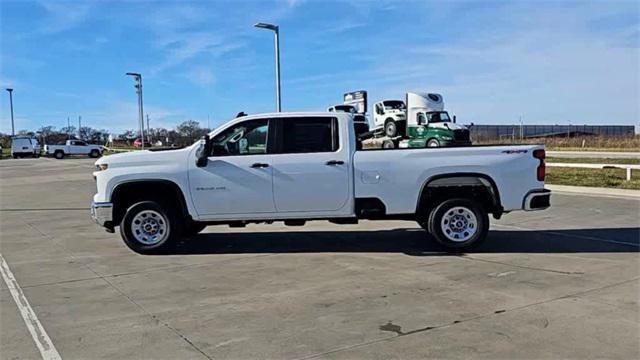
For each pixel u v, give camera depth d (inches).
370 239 348.2
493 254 296.4
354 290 228.8
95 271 273.9
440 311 199.2
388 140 1236.5
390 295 220.5
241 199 303.3
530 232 362.6
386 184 301.3
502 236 348.8
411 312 198.5
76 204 589.9
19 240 370.9
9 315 205.3
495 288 228.1
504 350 162.7
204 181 303.3
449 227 304.8
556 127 3326.8
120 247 338.3
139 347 171.3
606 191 586.2
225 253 312.3
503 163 300.8
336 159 301.3
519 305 204.4
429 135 1170.6
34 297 228.7
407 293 223.0
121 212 318.3
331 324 187.6
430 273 255.8
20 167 1414.9
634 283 232.1
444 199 306.3
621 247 309.6
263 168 301.1
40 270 278.4
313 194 301.9
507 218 423.8
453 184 303.7
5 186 839.7
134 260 298.2
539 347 164.4
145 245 311.1
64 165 1481.3
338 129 304.8
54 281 255.3
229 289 235.1
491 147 304.0
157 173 302.8
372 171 300.8
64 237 380.5
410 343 169.5
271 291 230.4
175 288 238.5
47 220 470.6
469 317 192.1
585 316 190.9
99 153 2172.7
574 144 2032.5
